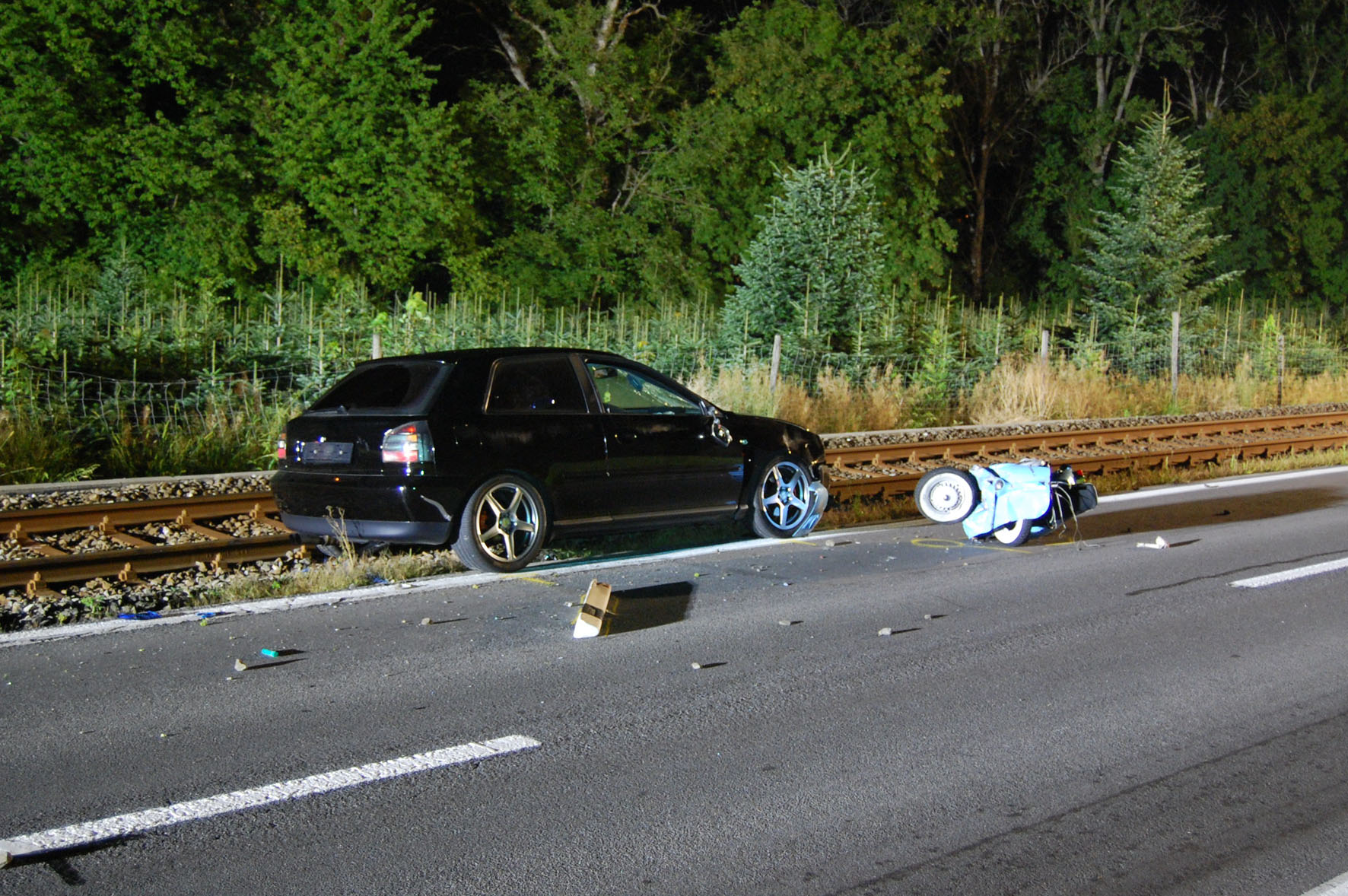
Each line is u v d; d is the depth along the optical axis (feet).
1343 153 156.56
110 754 15.26
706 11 125.90
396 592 24.21
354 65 86.63
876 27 129.70
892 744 16.10
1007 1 144.77
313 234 86.63
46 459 36.29
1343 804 14.32
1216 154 155.63
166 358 49.80
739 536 31.40
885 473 40.24
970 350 77.00
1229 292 150.92
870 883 12.23
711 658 19.88
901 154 116.26
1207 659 20.22
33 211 81.10
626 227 102.12
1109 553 29.66
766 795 14.37
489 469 25.18
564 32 101.24
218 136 86.33
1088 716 17.29
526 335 60.90
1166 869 12.62
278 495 26.32
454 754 15.47
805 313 65.77
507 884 12.06
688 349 63.10
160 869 12.23
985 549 29.99
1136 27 151.33
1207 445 50.78
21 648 19.92
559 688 18.21
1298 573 27.32
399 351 54.29
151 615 22.09
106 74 82.84
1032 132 156.46
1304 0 171.01
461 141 89.66
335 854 12.64
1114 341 89.66
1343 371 86.99
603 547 29.58
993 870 12.54
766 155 108.88
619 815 13.74
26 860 12.38
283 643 20.36
